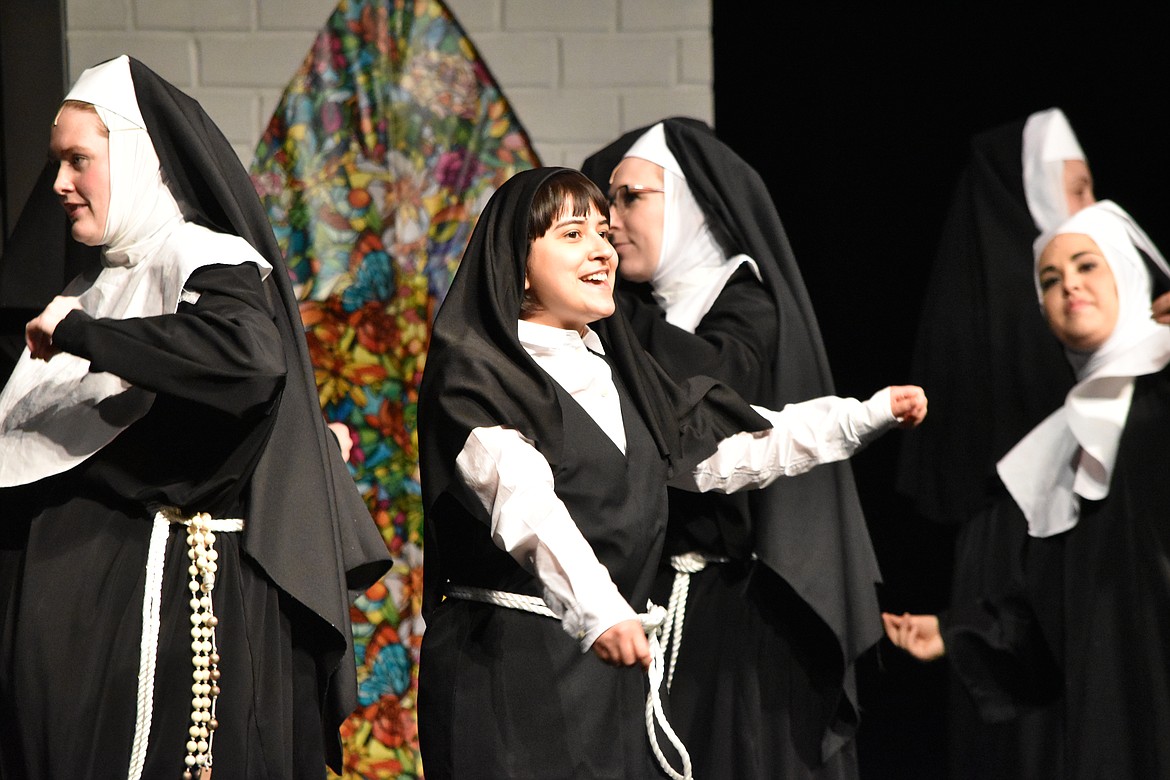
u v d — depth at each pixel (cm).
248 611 723
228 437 719
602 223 718
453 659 684
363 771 1077
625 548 684
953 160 1367
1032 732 954
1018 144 1187
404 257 1095
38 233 852
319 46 1095
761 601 851
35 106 1077
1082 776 897
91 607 706
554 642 675
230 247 726
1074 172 1177
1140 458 924
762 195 914
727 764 820
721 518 830
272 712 722
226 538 727
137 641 703
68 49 1082
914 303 1376
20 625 703
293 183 1088
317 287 1084
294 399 743
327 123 1092
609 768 671
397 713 1084
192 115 761
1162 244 1359
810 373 879
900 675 1355
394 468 1099
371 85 1093
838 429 752
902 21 1361
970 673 966
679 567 838
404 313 1096
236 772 705
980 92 1363
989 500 1011
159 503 715
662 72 1114
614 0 1112
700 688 830
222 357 677
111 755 695
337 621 721
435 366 671
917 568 1404
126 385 719
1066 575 931
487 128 1107
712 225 921
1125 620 907
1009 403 1134
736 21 1365
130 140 741
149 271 736
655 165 923
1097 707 900
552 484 646
